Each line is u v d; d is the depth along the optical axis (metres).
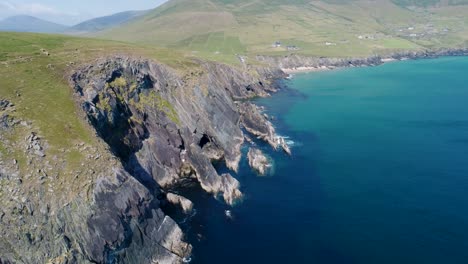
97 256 59.44
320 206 83.94
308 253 68.25
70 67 92.81
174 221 72.44
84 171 65.19
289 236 73.31
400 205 83.31
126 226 64.19
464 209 80.56
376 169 103.00
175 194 85.62
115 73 101.31
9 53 92.19
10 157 62.03
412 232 73.25
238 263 66.25
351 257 66.94
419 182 94.19
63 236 57.59
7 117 67.25
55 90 80.38
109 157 70.19
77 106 79.00
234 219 79.50
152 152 99.06
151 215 69.06
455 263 64.12
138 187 69.06
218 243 71.69
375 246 69.50
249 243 71.50
